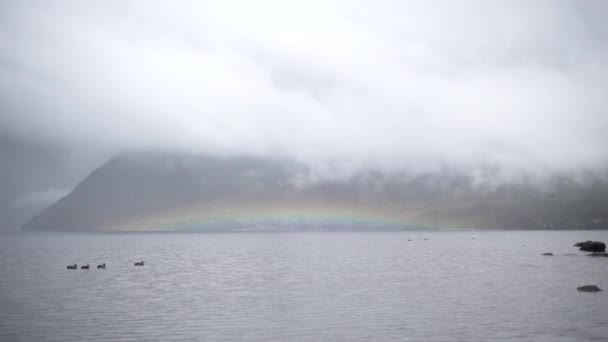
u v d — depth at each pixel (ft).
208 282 225.56
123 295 188.24
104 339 124.77
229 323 140.46
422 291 193.36
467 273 254.68
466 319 143.02
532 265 294.87
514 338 123.34
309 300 174.81
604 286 201.46
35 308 162.50
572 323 137.08
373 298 177.88
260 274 259.39
